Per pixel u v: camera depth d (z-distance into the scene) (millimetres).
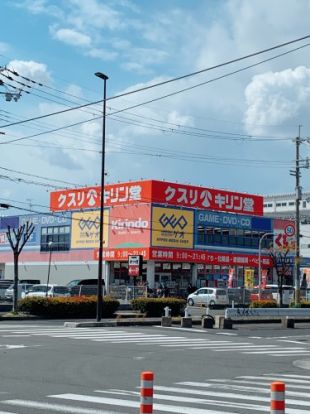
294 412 8555
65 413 8141
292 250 55156
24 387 10312
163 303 34438
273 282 61500
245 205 60594
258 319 34000
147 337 22203
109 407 8609
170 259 53250
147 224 52656
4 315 30938
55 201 62156
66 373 12164
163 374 12523
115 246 55375
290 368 14227
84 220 58344
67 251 59719
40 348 17125
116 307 34500
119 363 14188
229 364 14758
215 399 9523
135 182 54375
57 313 32219
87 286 43781
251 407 8867
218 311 41406
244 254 59375
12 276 65375
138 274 37125
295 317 35875
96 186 58156
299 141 41812
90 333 23156
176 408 8680
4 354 15414
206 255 56000
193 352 17500
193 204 56062
